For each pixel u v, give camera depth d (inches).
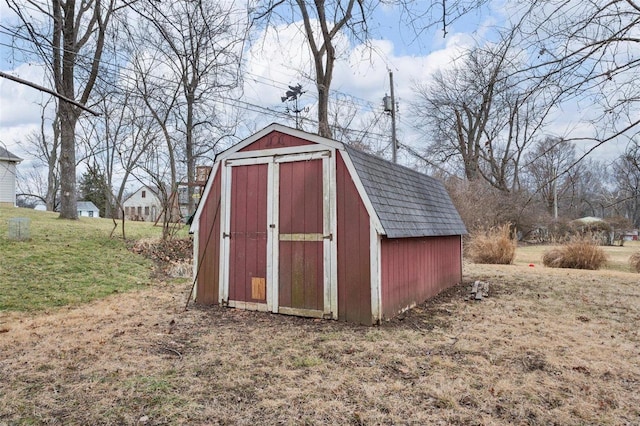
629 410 115.5
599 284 353.7
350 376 137.3
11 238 384.5
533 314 237.5
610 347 172.1
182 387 128.0
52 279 292.4
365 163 232.2
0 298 241.6
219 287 250.7
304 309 221.5
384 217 211.2
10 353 157.5
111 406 114.9
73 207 597.6
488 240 565.6
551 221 810.2
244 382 132.3
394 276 227.8
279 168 234.7
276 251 231.8
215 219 256.2
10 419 107.1
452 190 753.0
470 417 110.3
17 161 912.9
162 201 494.6
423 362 151.4
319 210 220.4
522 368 146.7
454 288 339.6
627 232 872.3
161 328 197.3
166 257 414.9
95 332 187.9
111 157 1091.3
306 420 108.0
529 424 107.3
